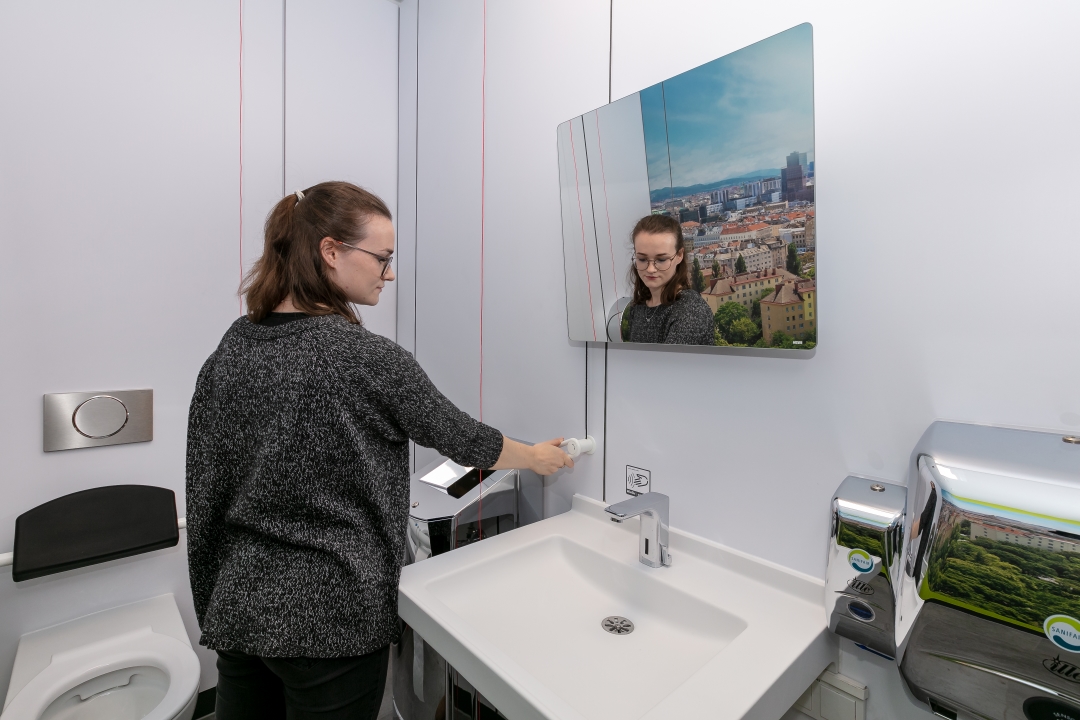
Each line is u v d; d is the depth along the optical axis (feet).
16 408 4.52
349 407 2.74
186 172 5.20
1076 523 1.86
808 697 3.19
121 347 4.95
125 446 5.03
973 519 2.06
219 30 5.32
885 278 2.81
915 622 2.24
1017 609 1.98
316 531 2.76
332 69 6.07
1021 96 2.37
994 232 2.47
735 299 3.29
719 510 3.61
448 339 5.95
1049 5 2.29
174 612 4.98
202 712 5.53
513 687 2.39
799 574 3.20
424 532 4.31
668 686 2.86
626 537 4.04
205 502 3.00
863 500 2.67
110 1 4.75
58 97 4.56
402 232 6.63
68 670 4.16
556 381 4.71
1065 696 1.93
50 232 4.58
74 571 4.81
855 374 2.94
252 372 2.78
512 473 4.71
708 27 3.47
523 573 3.83
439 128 5.92
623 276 3.92
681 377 3.78
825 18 2.95
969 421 2.57
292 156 5.84
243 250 5.57
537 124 4.71
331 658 2.73
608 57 4.09
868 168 2.84
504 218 5.12
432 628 2.93
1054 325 2.33
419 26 6.20
